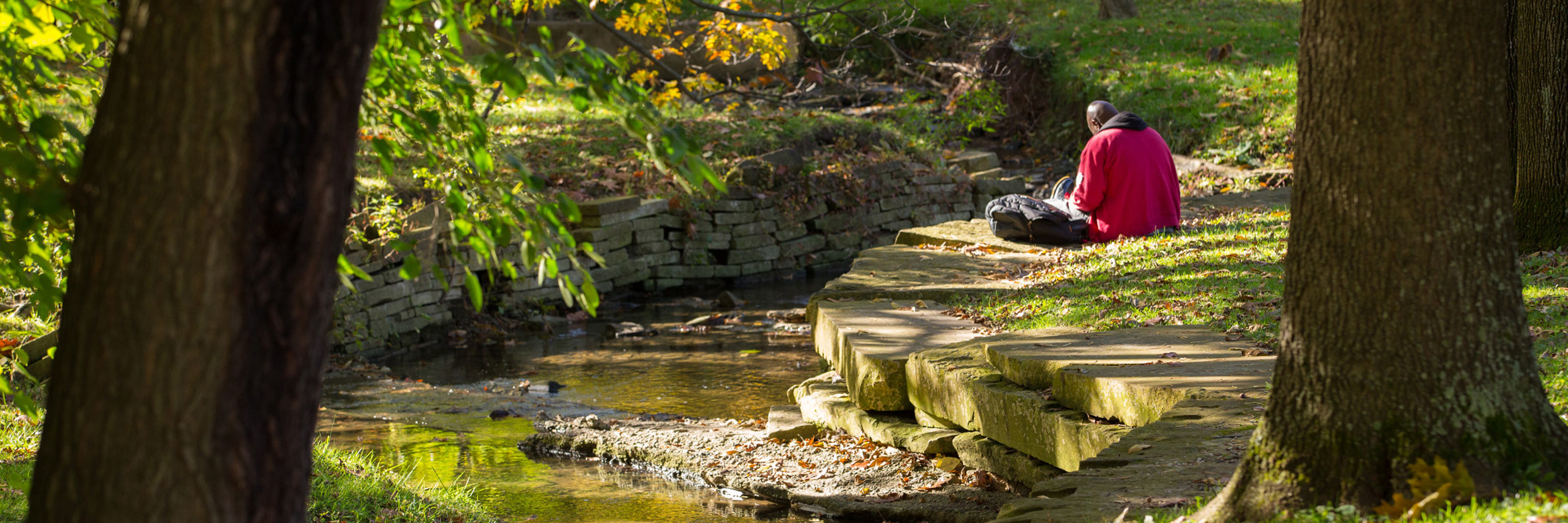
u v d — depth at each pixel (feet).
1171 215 31.27
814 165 49.85
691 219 45.39
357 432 24.22
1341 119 9.36
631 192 44.75
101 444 6.77
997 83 64.44
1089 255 28.94
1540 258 24.17
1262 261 25.77
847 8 64.49
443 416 25.73
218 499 6.91
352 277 33.58
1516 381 9.45
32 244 10.79
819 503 18.06
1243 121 53.62
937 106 65.92
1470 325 9.28
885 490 18.38
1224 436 13.41
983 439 18.37
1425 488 9.15
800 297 43.55
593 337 36.99
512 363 33.01
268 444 7.16
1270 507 9.86
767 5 31.42
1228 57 61.93
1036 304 23.77
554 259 10.57
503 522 17.47
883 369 20.71
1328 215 9.57
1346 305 9.53
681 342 35.50
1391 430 9.41
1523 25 25.43
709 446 21.91
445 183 11.18
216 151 6.56
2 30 10.27
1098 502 11.68
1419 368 9.32
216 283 6.68
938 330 22.71
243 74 6.56
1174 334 19.27
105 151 6.79
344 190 7.28
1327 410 9.70
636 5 28.99
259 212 6.76
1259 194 39.32
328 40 6.89
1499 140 9.28
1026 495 16.97
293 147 6.86
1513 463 9.21
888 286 27.20
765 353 33.06
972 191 55.21
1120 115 31.24
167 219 6.59
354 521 16.34
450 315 37.60
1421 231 9.17
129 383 6.72
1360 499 9.46
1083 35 68.03
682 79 25.81
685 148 8.88
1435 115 9.02
